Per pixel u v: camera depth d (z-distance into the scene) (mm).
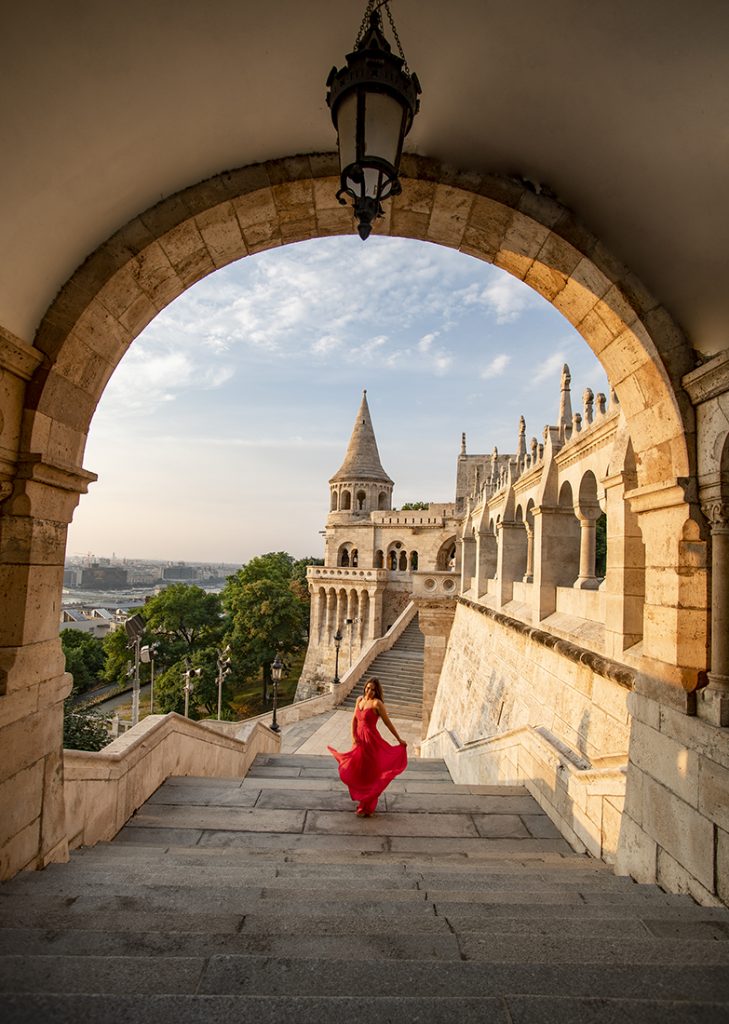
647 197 4879
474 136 5109
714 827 4371
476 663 18609
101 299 5105
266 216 5590
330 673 56562
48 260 4723
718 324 5176
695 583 5012
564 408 12039
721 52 3742
